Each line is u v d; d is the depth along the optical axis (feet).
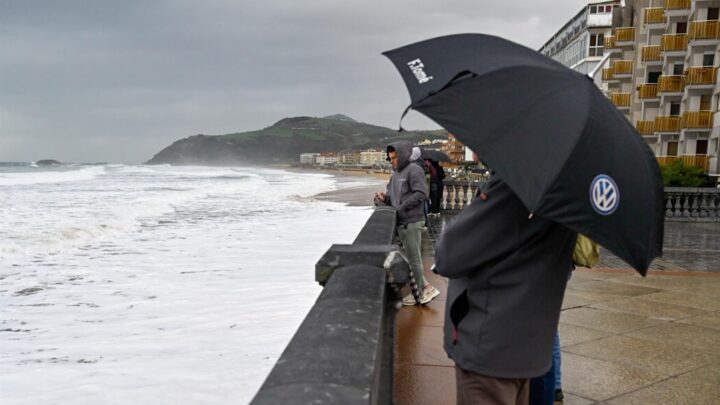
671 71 136.36
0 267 33.99
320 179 260.62
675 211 58.39
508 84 6.16
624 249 5.56
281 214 70.44
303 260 36.50
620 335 15.65
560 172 5.49
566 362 13.44
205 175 281.13
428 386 11.82
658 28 146.30
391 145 19.08
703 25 117.39
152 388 15.85
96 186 134.82
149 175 250.98
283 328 21.50
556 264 6.18
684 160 124.77
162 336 20.67
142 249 41.11
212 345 19.51
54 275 31.73
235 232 51.19
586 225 5.44
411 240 18.53
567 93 6.06
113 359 18.28
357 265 10.65
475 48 7.11
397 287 10.66
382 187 165.37
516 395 6.60
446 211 56.34
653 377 12.50
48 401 14.92
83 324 22.26
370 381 5.16
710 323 16.90
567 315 17.80
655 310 18.48
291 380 5.15
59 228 49.85
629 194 5.74
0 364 17.81
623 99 165.48
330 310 7.56
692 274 25.32
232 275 31.65
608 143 5.82
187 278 30.86
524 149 5.73
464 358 6.32
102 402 14.96
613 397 11.44
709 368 13.07
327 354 5.80
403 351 14.02
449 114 6.18
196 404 14.82
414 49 7.63
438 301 19.33
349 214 70.28
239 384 16.20
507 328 6.07
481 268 6.28
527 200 5.46
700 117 121.80
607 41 173.37
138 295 27.02
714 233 46.57
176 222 60.03
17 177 173.68
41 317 23.30
